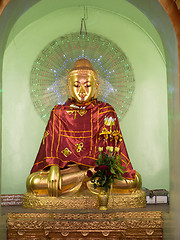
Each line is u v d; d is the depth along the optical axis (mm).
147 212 4699
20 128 6074
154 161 6109
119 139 5484
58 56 6188
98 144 5512
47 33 6176
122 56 6215
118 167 4742
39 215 4676
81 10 6121
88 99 5754
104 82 6164
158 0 4109
